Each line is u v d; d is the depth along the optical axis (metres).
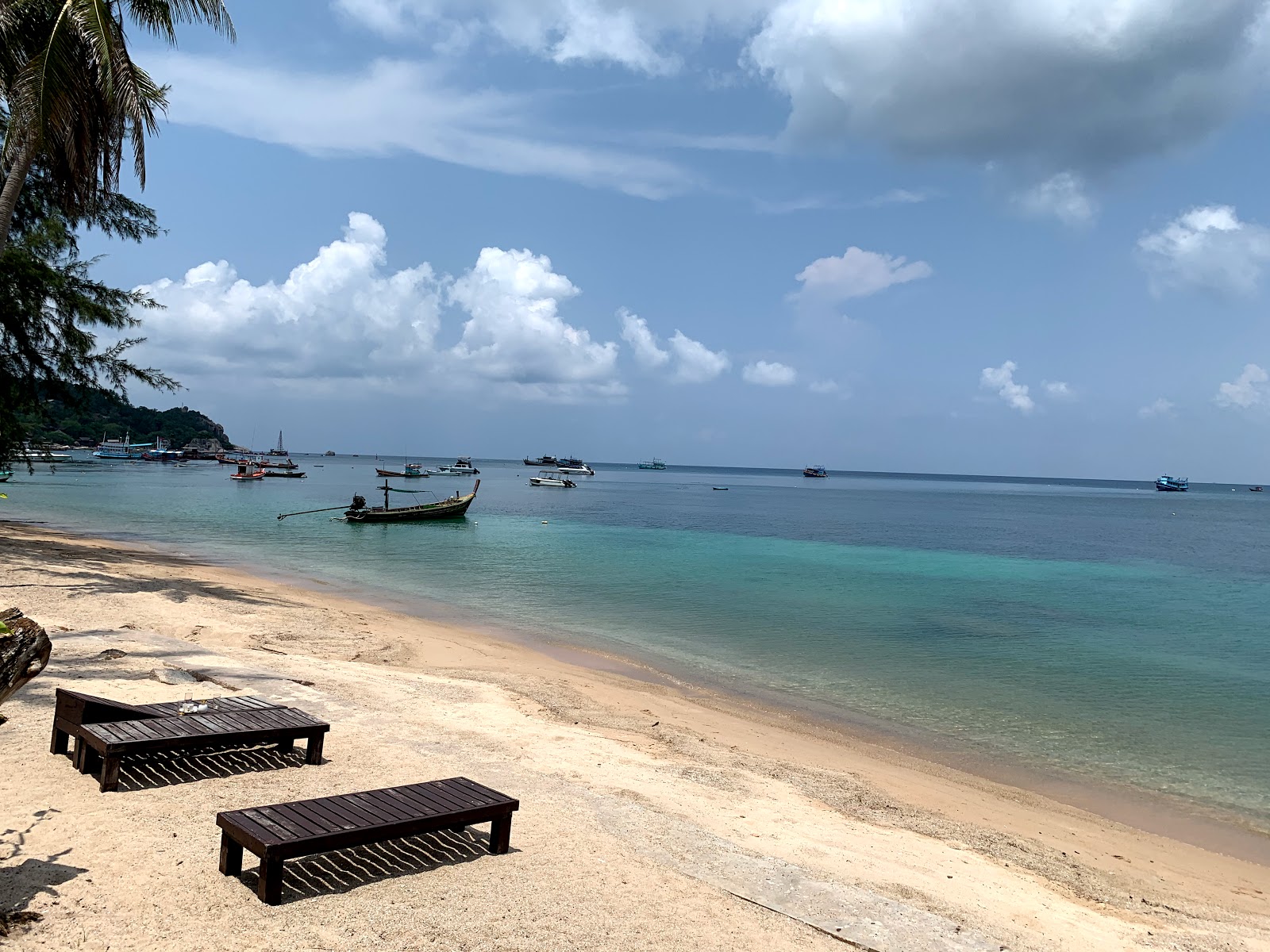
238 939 4.50
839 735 12.29
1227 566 42.84
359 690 10.77
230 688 9.94
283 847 4.89
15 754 7.03
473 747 8.77
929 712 13.95
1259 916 7.24
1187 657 19.52
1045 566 39.91
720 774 9.18
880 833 7.98
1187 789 10.84
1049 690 15.77
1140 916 6.76
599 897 5.44
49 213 22.16
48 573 18.55
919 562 38.88
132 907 4.73
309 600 21.02
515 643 17.56
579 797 7.49
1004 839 8.41
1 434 22.77
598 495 112.50
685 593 26.45
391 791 5.97
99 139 14.18
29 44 13.77
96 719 7.02
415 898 5.20
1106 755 12.08
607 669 15.60
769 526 60.91
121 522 42.41
